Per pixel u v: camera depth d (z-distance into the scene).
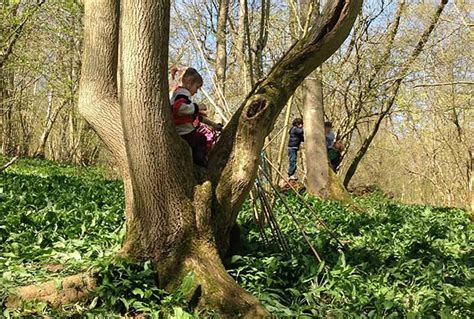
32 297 3.51
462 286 4.38
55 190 8.62
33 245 4.77
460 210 10.32
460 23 11.13
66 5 10.16
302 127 11.02
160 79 3.64
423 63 11.97
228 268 4.09
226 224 3.89
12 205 6.41
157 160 3.63
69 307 3.49
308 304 3.70
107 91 4.18
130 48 3.60
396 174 23.20
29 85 16.77
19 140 25.67
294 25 8.62
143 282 3.59
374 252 5.21
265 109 3.81
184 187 3.74
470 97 12.18
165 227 3.69
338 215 7.88
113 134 4.08
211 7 12.98
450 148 18.03
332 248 5.18
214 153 3.95
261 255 4.45
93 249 4.45
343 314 3.45
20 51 11.33
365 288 3.97
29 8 10.23
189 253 3.67
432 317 3.43
